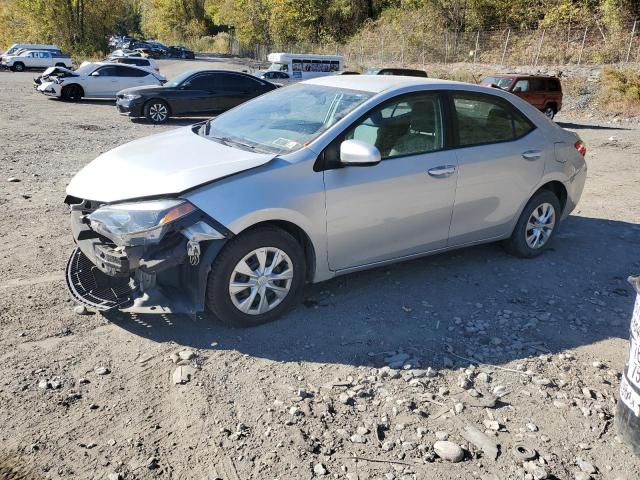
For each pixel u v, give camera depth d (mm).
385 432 2904
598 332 4066
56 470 2562
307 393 3176
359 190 4051
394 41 45188
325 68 30812
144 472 2572
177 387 3199
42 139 11883
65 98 20906
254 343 3688
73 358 3434
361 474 2609
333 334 3846
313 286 4566
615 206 7699
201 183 3553
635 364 2758
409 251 4527
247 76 17094
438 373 3441
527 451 2795
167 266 3479
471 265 5199
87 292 3826
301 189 3814
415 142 4398
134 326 3840
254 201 3633
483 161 4719
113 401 3057
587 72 26547
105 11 49312
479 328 4016
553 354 3732
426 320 4105
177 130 4926
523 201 5141
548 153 5234
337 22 57438
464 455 2758
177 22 92812
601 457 2789
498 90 4977
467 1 42031
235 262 3668
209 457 2678
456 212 4664
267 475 2584
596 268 5320
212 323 3906
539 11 38875
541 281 4930
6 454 2645
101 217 3574
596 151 12742
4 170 8477
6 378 3201
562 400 3238
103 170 3988
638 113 20969
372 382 3320
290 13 57938
